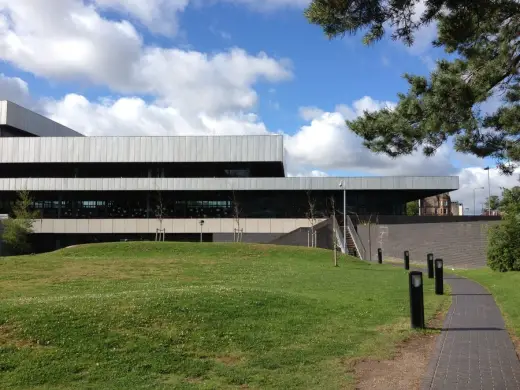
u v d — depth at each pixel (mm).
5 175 59469
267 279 20141
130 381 6426
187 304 10047
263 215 55281
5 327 7914
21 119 60625
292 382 6578
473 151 9281
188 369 6992
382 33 6680
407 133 7758
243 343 8312
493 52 7902
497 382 6453
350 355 7930
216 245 36281
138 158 54750
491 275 21297
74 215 57406
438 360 7566
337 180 51094
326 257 33625
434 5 6383
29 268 24609
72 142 55094
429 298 14570
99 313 8883
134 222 53500
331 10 6312
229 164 56531
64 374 6551
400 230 38750
